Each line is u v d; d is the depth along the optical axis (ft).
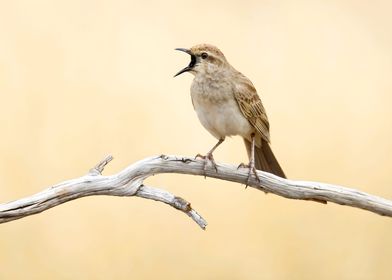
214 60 33.58
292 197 31.60
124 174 30.01
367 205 31.14
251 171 31.55
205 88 33.65
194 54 33.83
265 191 31.76
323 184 31.45
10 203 29.07
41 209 29.35
